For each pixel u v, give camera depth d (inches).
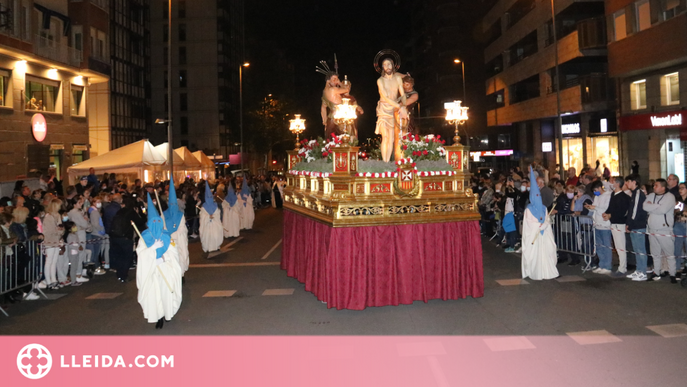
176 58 2223.2
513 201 526.9
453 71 2298.2
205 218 553.9
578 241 434.9
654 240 371.2
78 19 1099.3
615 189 396.8
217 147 2217.0
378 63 389.7
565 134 1273.4
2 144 878.4
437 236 339.6
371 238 326.0
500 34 1823.3
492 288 373.1
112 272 481.7
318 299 349.7
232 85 2354.8
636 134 948.6
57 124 1038.4
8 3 874.8
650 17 835.4
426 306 330.6
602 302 323.6
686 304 311.9
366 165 334.6
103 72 1163.9
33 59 922.1
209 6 2217.0
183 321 310.2
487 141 2241.6
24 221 375.6
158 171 996.6
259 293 379.2
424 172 335.3
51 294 392.5
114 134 1657.2
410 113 416.5
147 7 1935.3
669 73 842.2
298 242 419.2
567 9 1152.8
